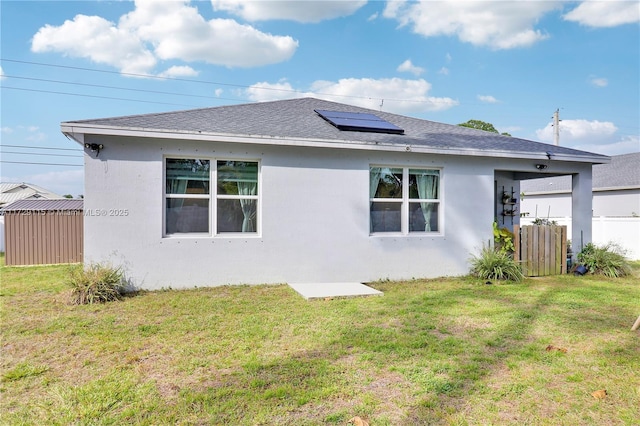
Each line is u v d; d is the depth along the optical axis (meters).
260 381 3.34
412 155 8.77
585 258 9.66
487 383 3.36
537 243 9.22
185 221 7.55
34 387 3.28
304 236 8.08
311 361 3.80
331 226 8.24
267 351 4.09
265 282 7.85
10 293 7.08
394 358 3.90
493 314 5.57
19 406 2.95
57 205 15.21
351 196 8.38
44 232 12.34
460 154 8.66
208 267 7.55
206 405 2.94
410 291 7.33
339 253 8.30
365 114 11.34
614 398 3.11
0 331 4.79
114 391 3.18
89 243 6.96
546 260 9.27
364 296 6.82
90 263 6.93
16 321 5.24
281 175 7.94
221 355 3.98
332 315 5.52
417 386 3.29
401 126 10.47
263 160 7.83
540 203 24.81
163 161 7.34
